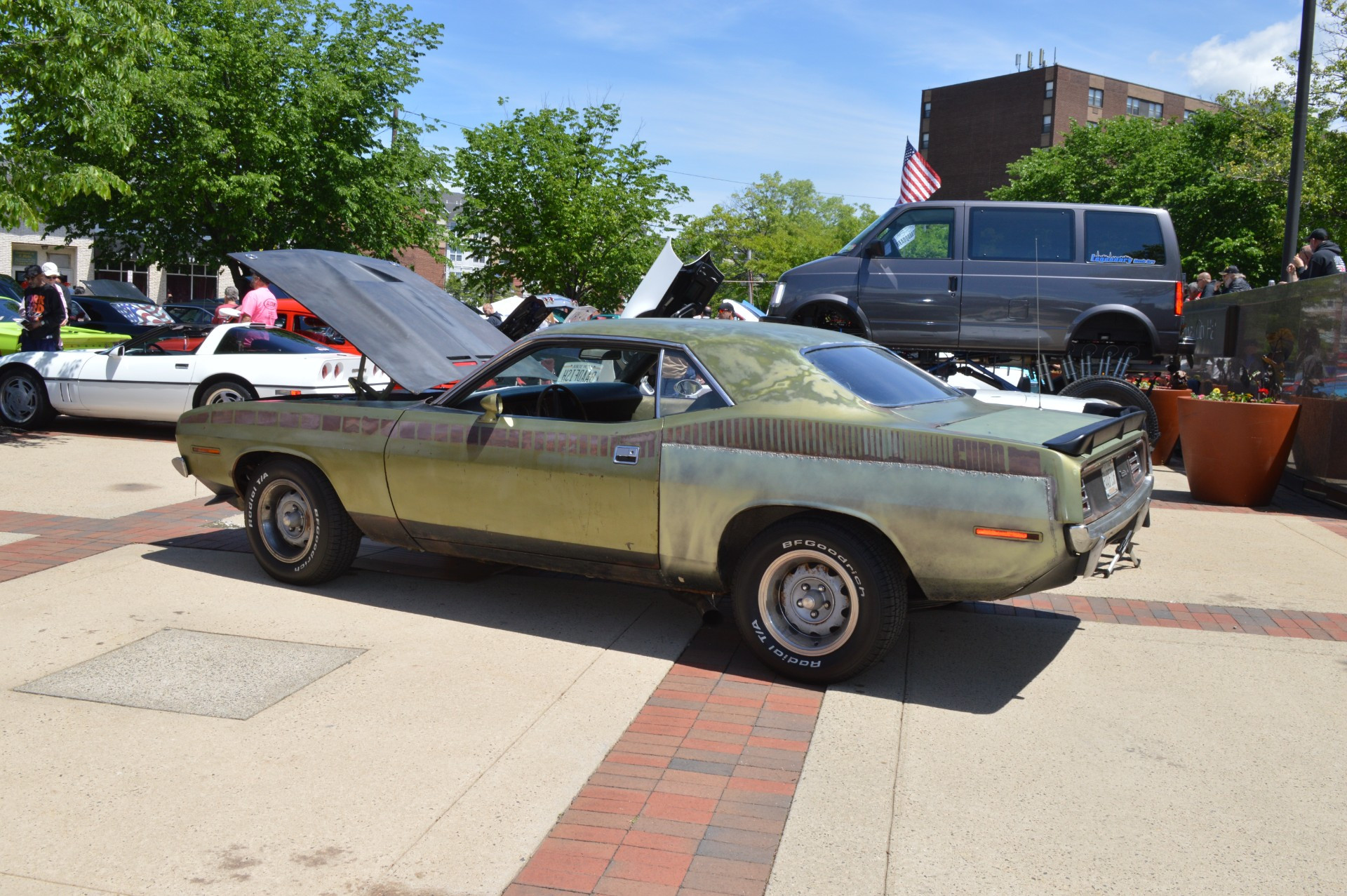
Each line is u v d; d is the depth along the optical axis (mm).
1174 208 39219
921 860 3154
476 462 5199
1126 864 3143
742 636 4727
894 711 4324
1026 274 10664
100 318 22797
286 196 24266
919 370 5586
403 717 4117
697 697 4438
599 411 5340
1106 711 4348
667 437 4773
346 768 3668
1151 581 6438
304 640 5004
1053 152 50125
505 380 5523
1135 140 46719
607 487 4875
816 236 76188
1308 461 9656
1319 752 3965
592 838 3248
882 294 10938
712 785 3625
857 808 3480
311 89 23359
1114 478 4832
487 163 24531
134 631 5051
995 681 4703
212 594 5688
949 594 4355
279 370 11359
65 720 4000
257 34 23375
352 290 6387
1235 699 4504
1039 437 4367
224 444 5973
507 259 24719
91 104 11508
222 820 3287
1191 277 37750
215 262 24141
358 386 6559
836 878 3049
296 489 5773
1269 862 3168
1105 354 10672
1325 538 7672
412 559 6586
